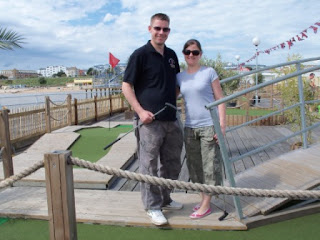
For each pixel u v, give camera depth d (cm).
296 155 404
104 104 1430
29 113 858
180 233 288
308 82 621
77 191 385
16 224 316
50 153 210
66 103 1067
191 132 299
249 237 278
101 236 286
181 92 300
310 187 315
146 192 296
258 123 977
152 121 282
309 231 287
